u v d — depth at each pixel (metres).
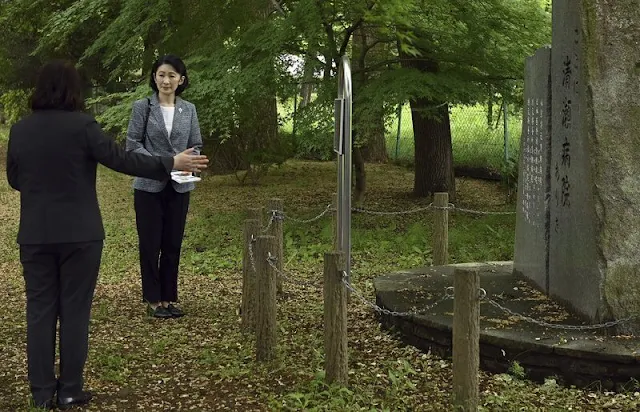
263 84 10.10
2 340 6.23
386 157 19.69
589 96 5.31
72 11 10.93
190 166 4.66
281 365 5.28
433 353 5.60
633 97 5.31
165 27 11.59
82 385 4.77
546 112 6.33
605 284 5.25
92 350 5.83
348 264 6.65
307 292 7.88
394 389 4.78
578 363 4.95
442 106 11.34
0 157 22.45
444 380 5.09
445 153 13.73
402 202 13.39
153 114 6.71
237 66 10.03
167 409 4.64
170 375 5.28
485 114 16.44
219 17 10.70
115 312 7.14
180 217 6.79
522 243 7.10
